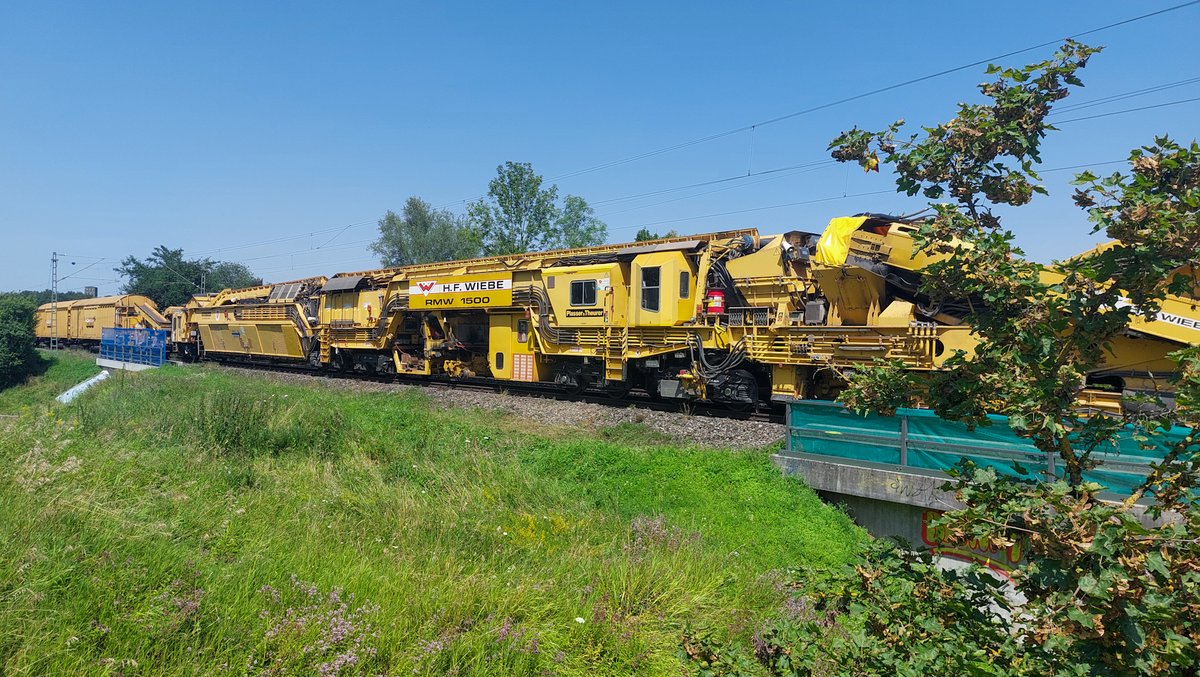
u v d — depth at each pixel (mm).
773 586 7160
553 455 11570
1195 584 2375
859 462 9570
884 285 12406
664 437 12742
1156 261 2520
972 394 3066
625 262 16562
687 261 15602
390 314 22438
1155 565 2357
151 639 4754
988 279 3000
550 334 17516
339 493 9312
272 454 11312
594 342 16719
